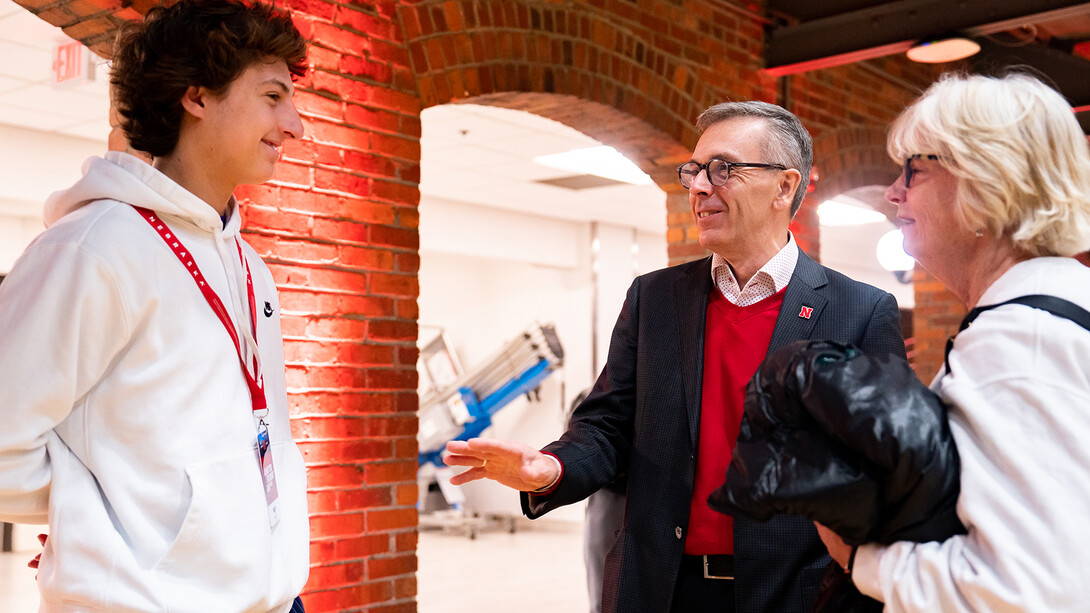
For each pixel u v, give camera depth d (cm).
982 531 90
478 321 1161
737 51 474
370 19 328
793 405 105
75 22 289
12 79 568
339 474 312
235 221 156
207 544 133
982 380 96
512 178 834
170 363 135
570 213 1005
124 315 131
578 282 1066
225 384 141
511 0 369
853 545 104
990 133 103
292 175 304
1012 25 407
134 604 126
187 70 141
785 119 188
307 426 305
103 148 728
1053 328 94
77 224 133
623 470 195
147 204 138
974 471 93
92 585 126
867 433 96
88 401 133
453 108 616
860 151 544
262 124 147
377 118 328
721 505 106
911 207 113
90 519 129
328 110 314
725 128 188
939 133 107
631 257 1095
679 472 181
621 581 181
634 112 417
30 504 131
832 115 525
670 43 437
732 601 173
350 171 320
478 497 1114
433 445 1009
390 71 333
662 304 197
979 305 104
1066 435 89
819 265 191
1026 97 105
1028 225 103
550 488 173
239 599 136
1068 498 87
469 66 356
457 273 1187
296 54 152
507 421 1108
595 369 1045
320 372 309
